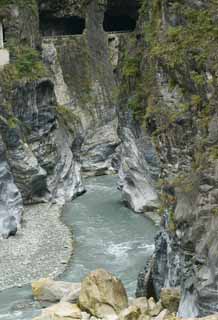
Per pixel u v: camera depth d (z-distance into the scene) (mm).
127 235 45562
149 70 39906
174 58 31156
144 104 44719
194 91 29641
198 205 25062
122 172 54406
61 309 30062
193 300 24688
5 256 42125
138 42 47656
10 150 54094
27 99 57312
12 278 38250
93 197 59000
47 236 46094
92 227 48125
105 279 29953
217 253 23062
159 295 31203
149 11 43688
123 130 51938
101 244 43594
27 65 59000
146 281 32562
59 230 47344
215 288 23109
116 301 29375
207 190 24750
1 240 45406
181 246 26719
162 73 32969
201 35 29938
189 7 31516
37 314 32312
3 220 46438
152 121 34781
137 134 48750
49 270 39094
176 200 27812
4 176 49031
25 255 42125
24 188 55312
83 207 55125
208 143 26234
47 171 58594
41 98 58969
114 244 43500
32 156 55438
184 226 26141
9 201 48875
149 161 47719
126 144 51625
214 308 23203
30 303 34125
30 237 46188
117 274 37562
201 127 27531
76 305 30469
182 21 31828
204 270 23844
